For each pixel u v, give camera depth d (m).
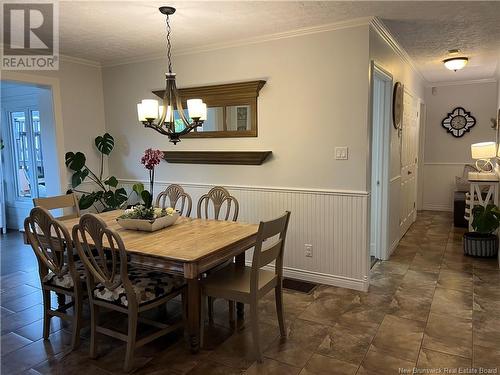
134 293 2.22
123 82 4.64
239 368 2.27
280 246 2.50
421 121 6.86
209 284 2.44
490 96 6.61
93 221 2.17
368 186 3.34
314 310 3.00
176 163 4.38
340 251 3.47
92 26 3.22
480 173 4.93
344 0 2.69
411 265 4.04
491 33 3.64
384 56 3.70
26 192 5.84
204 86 3.96
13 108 5.74
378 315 2.90
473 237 4.27
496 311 2.93
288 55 3.51
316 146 3.48
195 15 2.96
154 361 2.35
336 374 2.19
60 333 2.72
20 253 4.66
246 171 3.91
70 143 4.51
